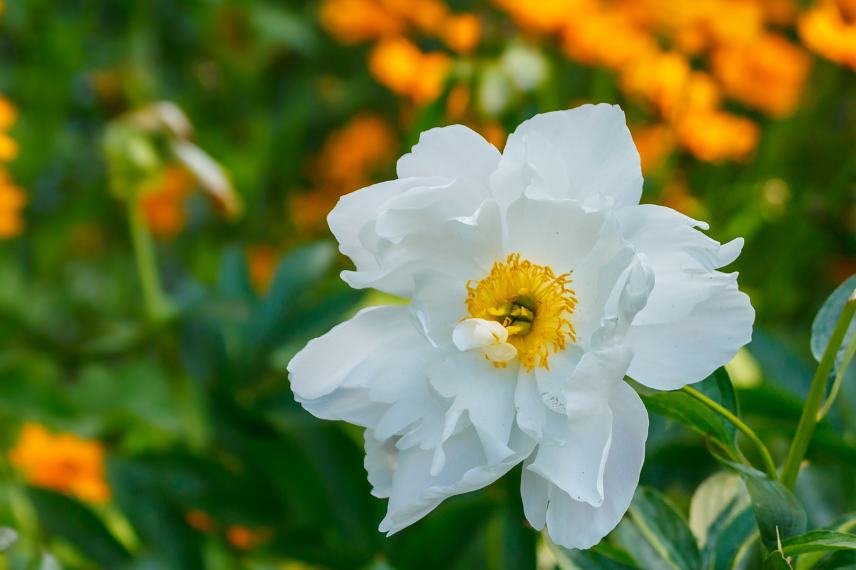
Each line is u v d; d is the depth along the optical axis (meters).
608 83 1.74
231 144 2.07
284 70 2.21
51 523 1.30
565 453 1.08
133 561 1.29
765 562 1.09
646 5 1.70
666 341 1.07
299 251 1.41
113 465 1.31
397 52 1.73
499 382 1.11
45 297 1.83
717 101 1.77
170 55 2.12
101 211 1.91
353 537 1.29
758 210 1.66
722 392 1.12
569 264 1.10
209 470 1.32
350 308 1.39
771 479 1.09
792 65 1.69
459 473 1.09
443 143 1.10
